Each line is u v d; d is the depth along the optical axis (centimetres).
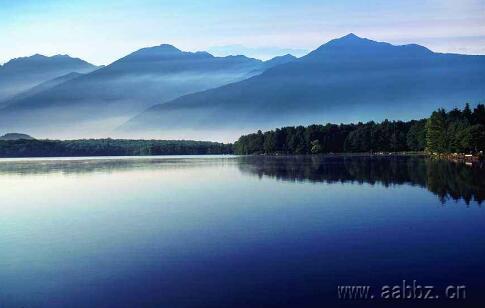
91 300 2922
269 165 16775
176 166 17275
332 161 18762
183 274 3331
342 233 4531
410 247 3959
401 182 8912
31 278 3341
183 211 6038
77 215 5900
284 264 3522
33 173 13662
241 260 3647
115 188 9094
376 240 4222
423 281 3125
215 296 2919
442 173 10512
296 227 4850
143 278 3278
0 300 2961
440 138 17462
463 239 4219
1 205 6894
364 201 6581
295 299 2847
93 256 3859
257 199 7044
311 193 7606
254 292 2967
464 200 6500
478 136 14962
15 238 4584
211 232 4675
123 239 4441
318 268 3412
